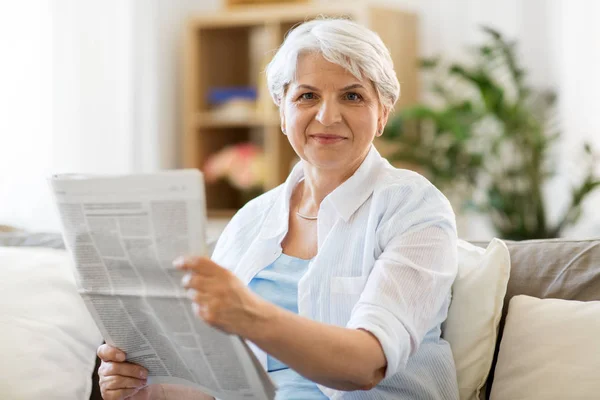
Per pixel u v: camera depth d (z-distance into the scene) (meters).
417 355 1.45
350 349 1.20
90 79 3.37
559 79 3.77
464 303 1.56
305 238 1.58
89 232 1.21
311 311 1.47
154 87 3.87
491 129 3.83
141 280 1.23
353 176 1.51
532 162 3.52
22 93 3.03
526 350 1.48
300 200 1.64
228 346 1.21
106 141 3.46
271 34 3.86
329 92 1.48
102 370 1.41
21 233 2.10
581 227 3.61
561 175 3.69
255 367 1.21
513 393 1.46
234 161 3.97
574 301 1.52
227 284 1.12
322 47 1.46
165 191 1.12
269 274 1.55
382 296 1.31
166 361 1.36
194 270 1.12
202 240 1.13
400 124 3.58
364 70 1.46
